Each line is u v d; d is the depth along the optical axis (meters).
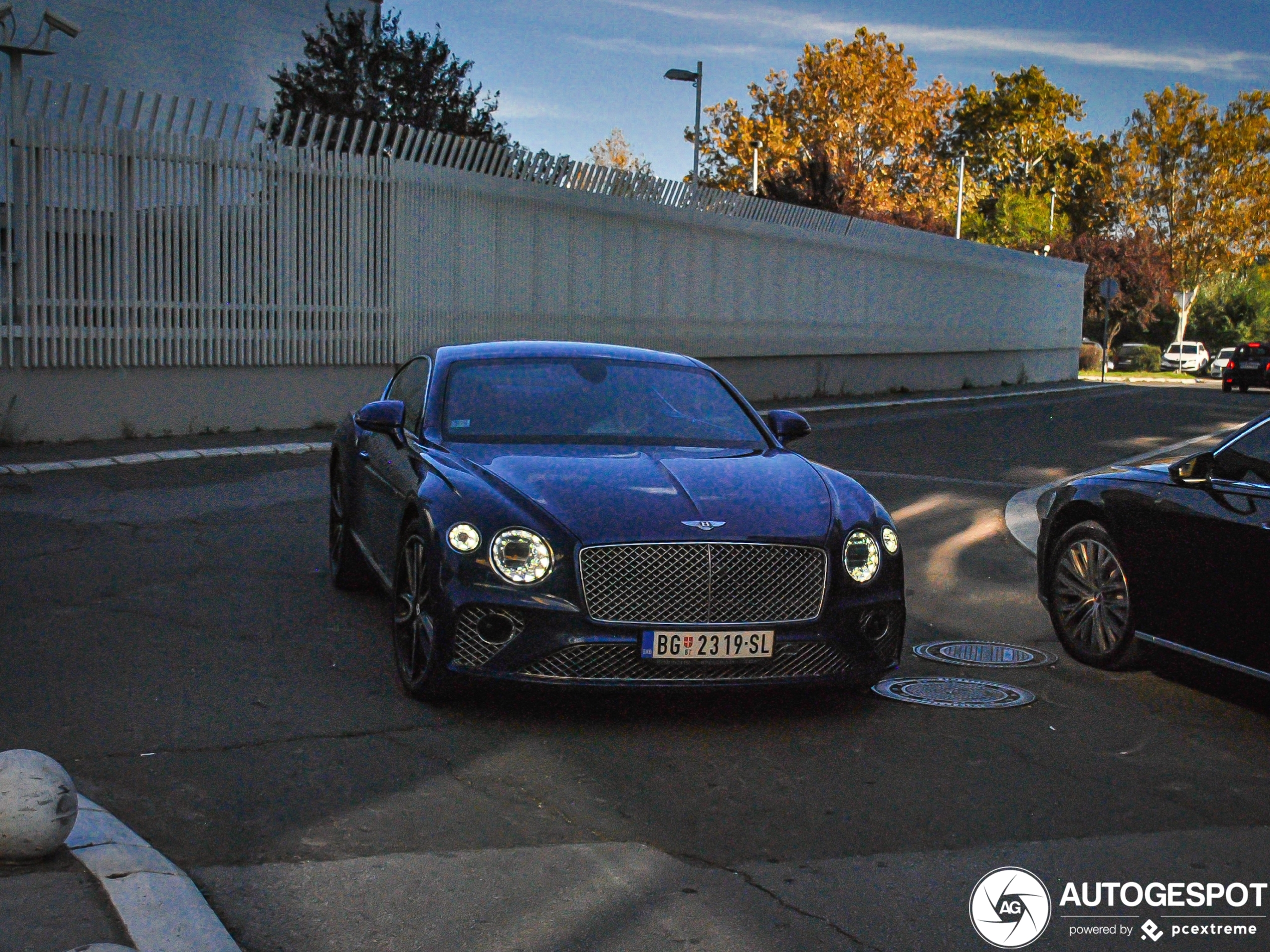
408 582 5.76
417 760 4.86
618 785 4.67
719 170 61.38
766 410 23.95
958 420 23.78
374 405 6.52
